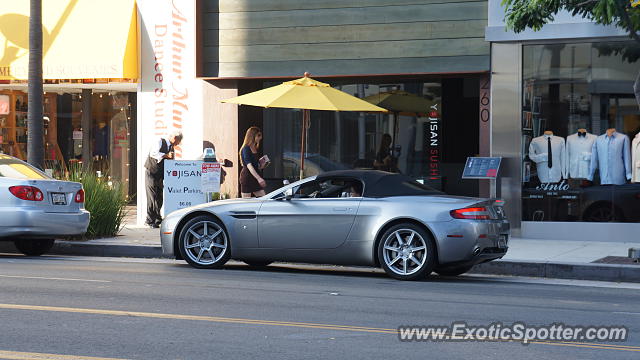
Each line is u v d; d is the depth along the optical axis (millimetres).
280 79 17703
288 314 8172
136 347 6547
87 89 20719
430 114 16953
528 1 12625
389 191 11578
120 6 18297
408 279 11258
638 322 8055
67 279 10414
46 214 13023
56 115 21016
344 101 14266
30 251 14203
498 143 16156
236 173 17891
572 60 15883
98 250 14227
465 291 10242
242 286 10242
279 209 11883
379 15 16812
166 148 17750
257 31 17516
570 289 10820
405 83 17109
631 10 12500
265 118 17938
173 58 18172
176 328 7328
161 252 13883
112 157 20969
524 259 12617
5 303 8445
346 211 11547
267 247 11953
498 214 11570
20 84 19531
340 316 8117
